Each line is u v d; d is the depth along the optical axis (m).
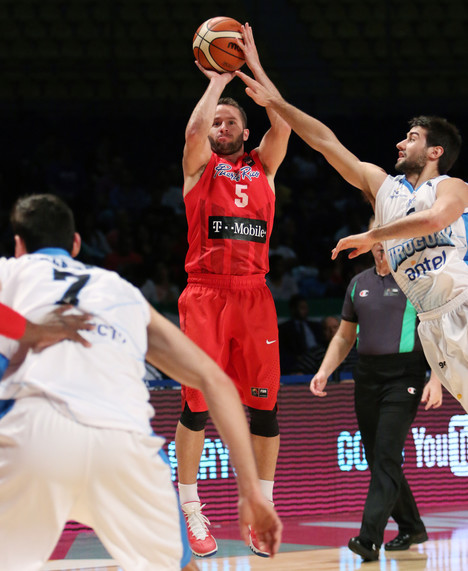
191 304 6.81
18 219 3.92
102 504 3.38
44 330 3.47
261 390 6.88
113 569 6.77
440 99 21.78
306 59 22.23
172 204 17.88
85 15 21.47
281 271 15.53
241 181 6.86
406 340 7.59
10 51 20.75
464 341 6.14
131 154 19.22
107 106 20.06
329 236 18.22
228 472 9.24
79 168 18.56
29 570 3.35
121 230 15.94
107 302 3.62
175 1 21.94
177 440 6.95
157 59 21.22
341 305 14.10
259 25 22.52
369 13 22.92
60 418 3.34
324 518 9.44
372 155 20.23
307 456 9.59
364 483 9.86
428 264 6.17
